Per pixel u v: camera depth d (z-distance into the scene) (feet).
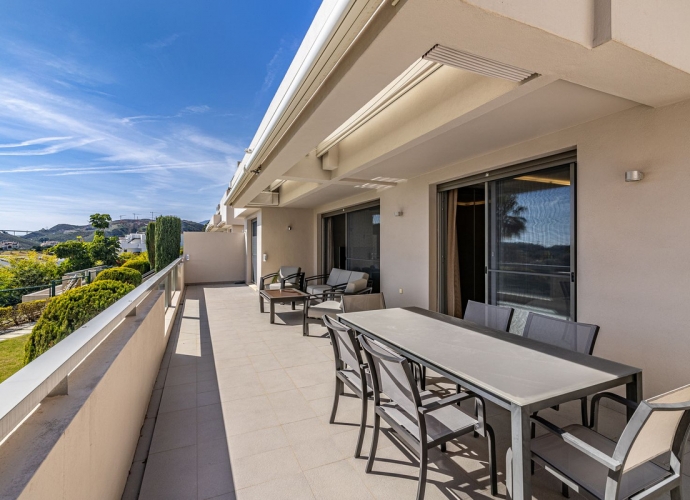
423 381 9.04
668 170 8.24
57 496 3.26
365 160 13.52
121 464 6.01
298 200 26.61
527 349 6.98
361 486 6.30
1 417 2.36
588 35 5.50
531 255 12.34
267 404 9.43
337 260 29.37
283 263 31.68
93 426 4.38
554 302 11.53
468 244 17.95
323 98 7.88
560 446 5.24
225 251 38.75
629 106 8.88
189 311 22.33
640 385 5.70
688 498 5.95
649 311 8.60
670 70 6.30
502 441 7.75
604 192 9.53
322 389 10.39
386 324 9.02
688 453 7.13
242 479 6.48
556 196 11.50
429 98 9.77
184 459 7.06
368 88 7.25
